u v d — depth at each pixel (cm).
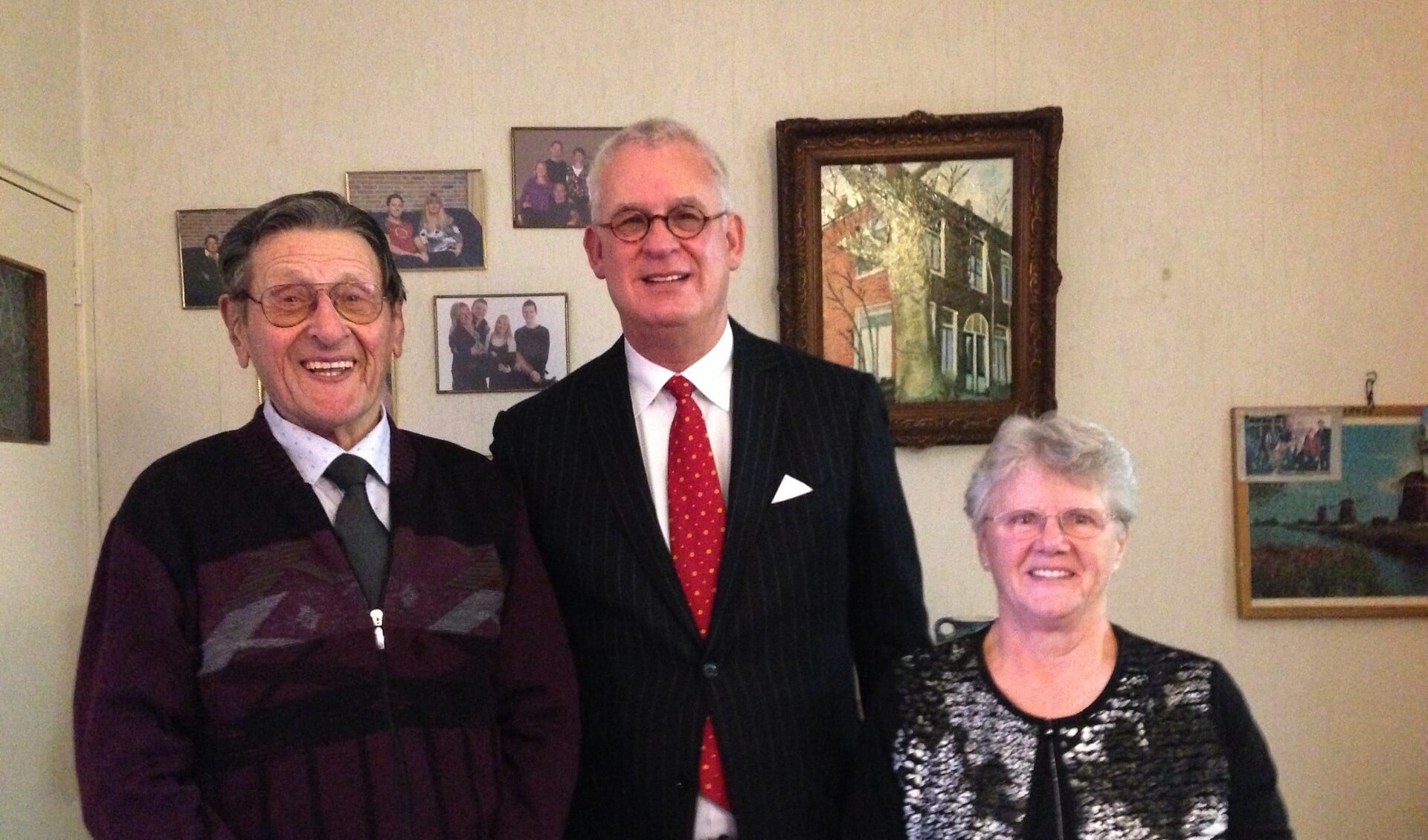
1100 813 118
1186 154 225
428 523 128
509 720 130
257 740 113
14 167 193
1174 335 225
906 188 221
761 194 224
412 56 222
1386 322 224
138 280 219
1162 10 224
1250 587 223
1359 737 223
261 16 221
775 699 134
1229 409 225
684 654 133
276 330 120
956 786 123
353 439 129
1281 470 223
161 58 219
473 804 121
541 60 223
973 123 218
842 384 148
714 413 146
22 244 196
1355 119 224
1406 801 223
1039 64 224
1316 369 224
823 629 140
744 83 224
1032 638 125
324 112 221
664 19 224
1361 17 224
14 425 194
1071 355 225
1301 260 224
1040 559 121
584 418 147
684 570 137
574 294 223
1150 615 225
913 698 128
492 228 222
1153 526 225
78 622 210
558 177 222
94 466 216
